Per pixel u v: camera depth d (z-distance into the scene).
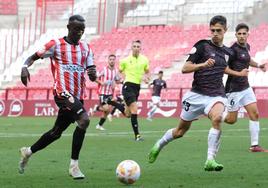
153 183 14.05
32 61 14.90
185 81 62.91
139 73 30.08
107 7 75.44
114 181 14.43
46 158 20.05
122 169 13.72
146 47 68.94
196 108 16.30
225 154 21.64
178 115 56.00
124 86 30.05
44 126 41.41
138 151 22.89
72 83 14.95
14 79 73.50
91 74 15.23
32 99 63.44
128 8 75.19
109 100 36.53
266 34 63.22
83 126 14.66
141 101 57.69
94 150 23.30
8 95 69.88
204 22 70.56
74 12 78.69
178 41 67.88
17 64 75.31
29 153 15.41
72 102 14.67
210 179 14.81
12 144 26.44
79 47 15.09
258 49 61.69
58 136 15.45
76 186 13.60
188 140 28.52
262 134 33.66
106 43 72.31
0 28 81.19
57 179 14.84
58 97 14.91
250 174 15.85
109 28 75.06
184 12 72.31
